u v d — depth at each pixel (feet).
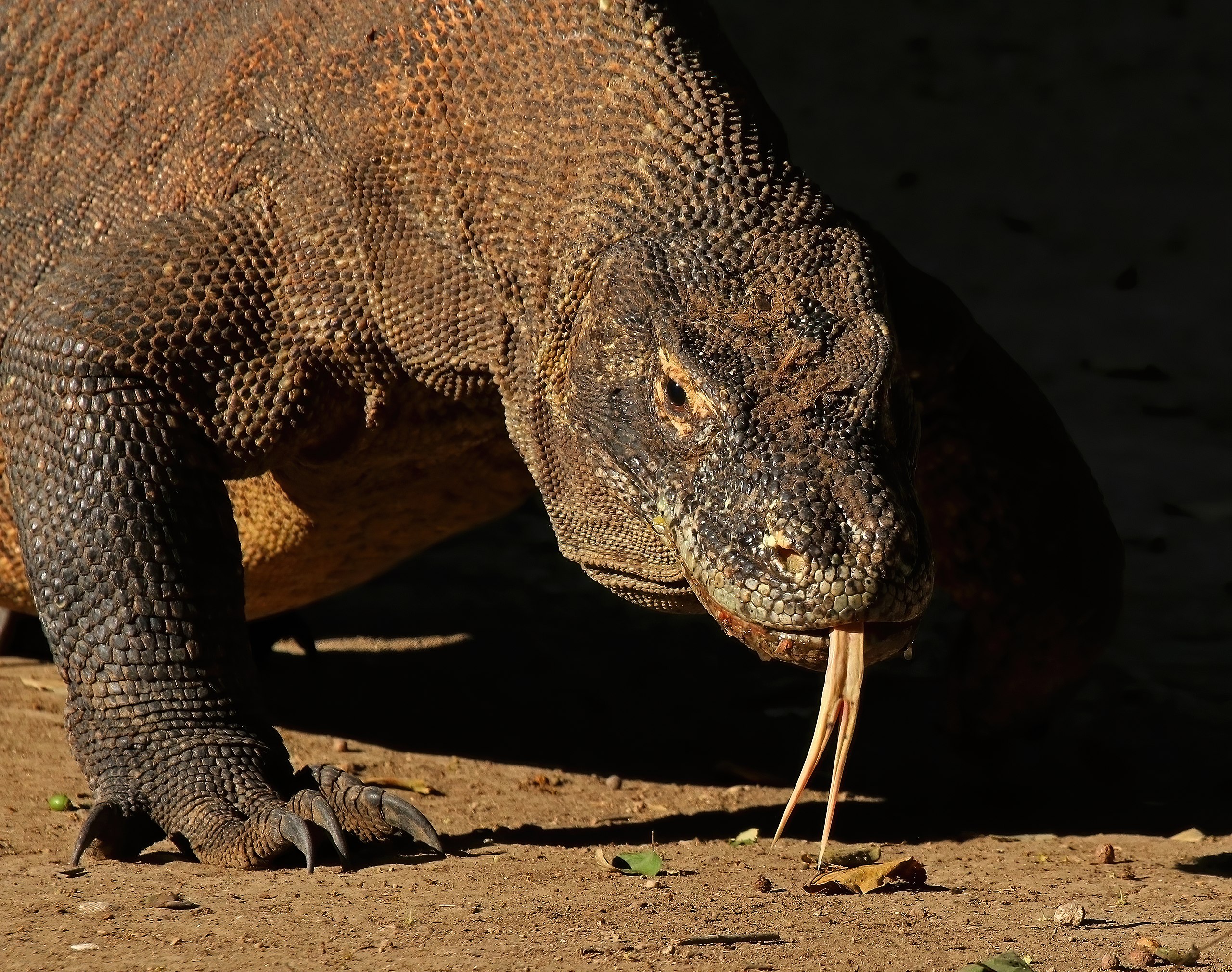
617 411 40.37
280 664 66.44
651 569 42.68
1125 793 53.57
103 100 51.62
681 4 47.01
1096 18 202.08
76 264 47.42
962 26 200.34
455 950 34.14
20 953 34.06
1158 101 179.73
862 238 42.52
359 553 53.62
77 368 45.29
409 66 46.14
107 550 44.16
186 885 39.68
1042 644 53.11
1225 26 199.41
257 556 53.01
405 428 48.19
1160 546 84.74
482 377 46.34
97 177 51.03
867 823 49.32
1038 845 46.68
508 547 85.15
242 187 47.98
